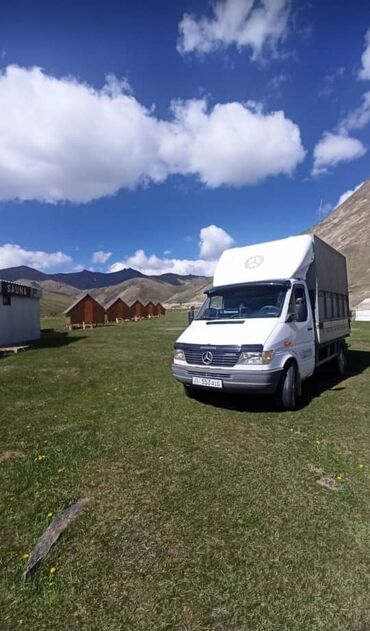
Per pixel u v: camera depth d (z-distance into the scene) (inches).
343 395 296.0
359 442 200.8
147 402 280.5
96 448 194.9
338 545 118.8
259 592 100.8
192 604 97.3
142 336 902.4
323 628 90.6
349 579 105.1
